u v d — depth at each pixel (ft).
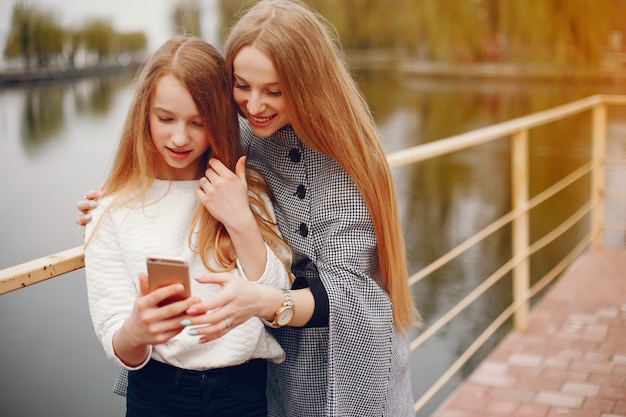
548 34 67.10
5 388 20.63
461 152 65.82
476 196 47.67
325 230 4.68
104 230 4.26
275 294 4.10
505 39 77.36
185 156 4.32
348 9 112.37
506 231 38.63
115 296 4.19
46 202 52.80
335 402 4.41
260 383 4.61
